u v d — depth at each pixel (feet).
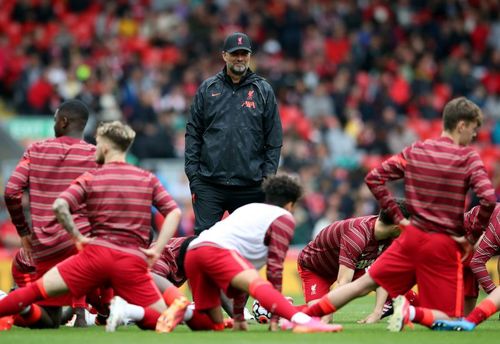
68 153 111.45
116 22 353.51
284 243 103.14
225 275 102.01
